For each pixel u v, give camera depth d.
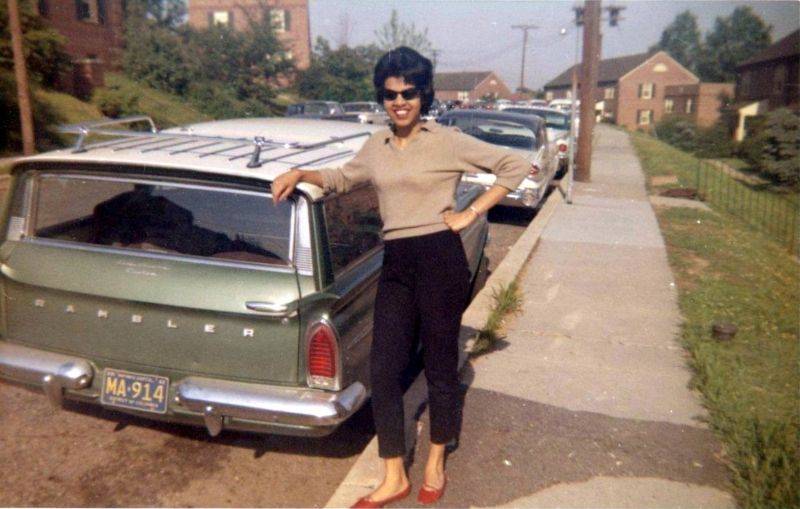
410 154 2.92
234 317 3.28
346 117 20.77
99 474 3.63
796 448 3.56
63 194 3.68
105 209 3.65
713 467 3.57
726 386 4.39
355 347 3.52
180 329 3.35
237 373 3.34
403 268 3.01
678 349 5.24
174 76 31.70
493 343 5.25
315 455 3.91
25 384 3.62
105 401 3.50
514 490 3.34
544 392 4.43
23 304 3.61
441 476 3.25
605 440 3.82
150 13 36.22
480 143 2.93
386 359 3.06
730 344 5.21
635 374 4.75
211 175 3.44
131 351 3.44
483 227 6.75
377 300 3.11
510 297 6.14
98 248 3.55
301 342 3.28
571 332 5.57
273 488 3.58
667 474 3.50
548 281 7.07
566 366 4.87
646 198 13.23
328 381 3.29
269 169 3.51
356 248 3.80
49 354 3.57
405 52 2.82
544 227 9.99
